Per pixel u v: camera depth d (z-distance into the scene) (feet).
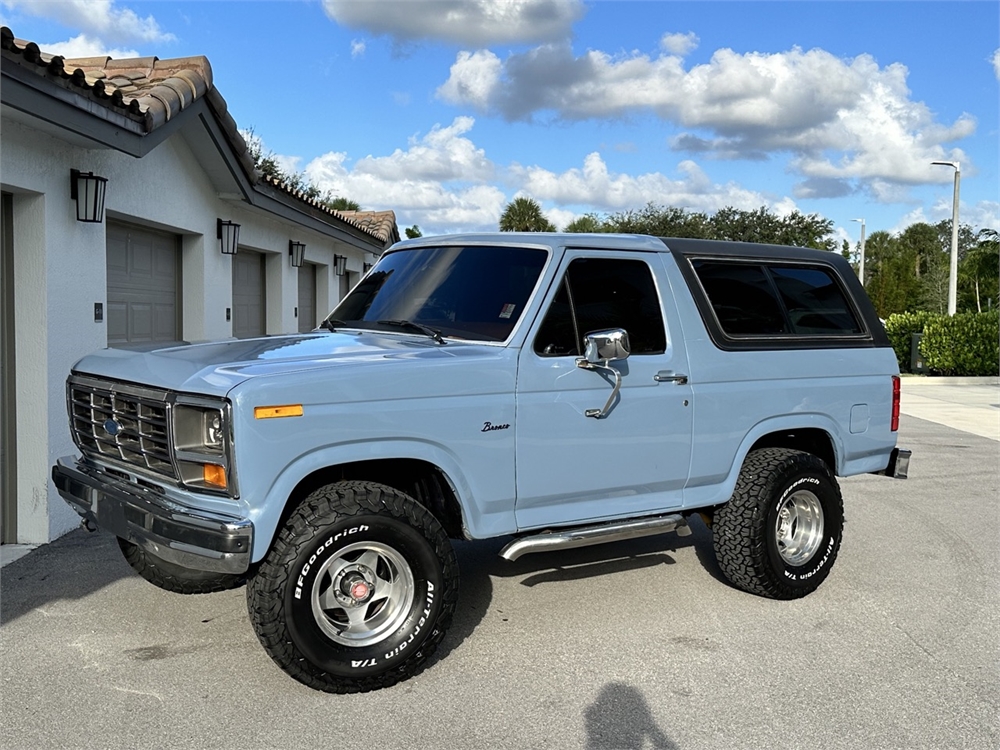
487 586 17.98
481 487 13.66
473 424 13.43
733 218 160.76
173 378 12.34
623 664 14.19
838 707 12.82
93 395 13.92
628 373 15.19
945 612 17.01
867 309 19.26
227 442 11.46
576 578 18.61
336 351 13.50
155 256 28.55
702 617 16.43
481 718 12.27
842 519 18.13
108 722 11.93
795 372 17.53
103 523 13.29
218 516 11.75
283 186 34.99
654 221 161.99
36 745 11.28
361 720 12.13
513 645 14.89
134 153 22.34
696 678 13.71
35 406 20.49
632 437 15.23
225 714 12.21
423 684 13.30
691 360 16.07
